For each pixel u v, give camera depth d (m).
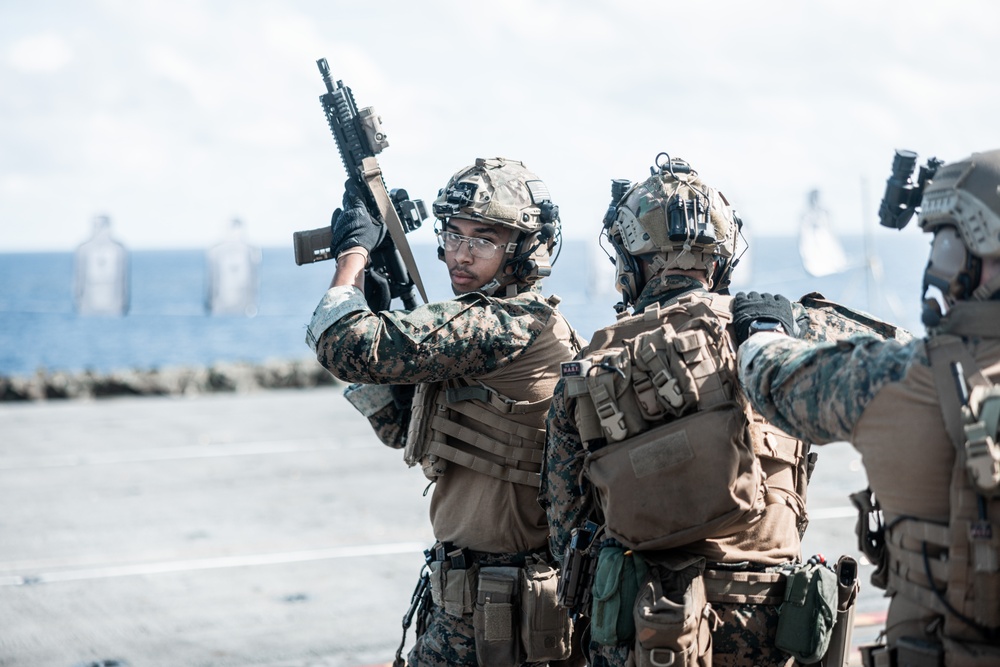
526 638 3.41
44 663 6.12
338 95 3.84
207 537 9.12
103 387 19.44
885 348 2.37
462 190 3.55
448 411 3.59
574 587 3.07
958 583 2.22
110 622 6.87
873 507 2.49
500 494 3.51
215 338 63.97
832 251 22.91
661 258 3.16
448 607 3.53
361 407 4.04
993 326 2.25
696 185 3.21
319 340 3.45
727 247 3.22
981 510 2.19
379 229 3.77
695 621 2.76
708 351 2.85
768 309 2.96
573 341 3.66
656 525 2.79
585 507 3.12
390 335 3.41
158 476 11.76
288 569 8.11
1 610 7.14
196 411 17.28
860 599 7.00
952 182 2.31
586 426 2.93
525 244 3.62
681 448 2.77
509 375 3.52
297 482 11.40
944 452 2.24
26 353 54.72
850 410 2.37
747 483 2.80
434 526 3.70
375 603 7.25
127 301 24.39
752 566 2.91
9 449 13.56
